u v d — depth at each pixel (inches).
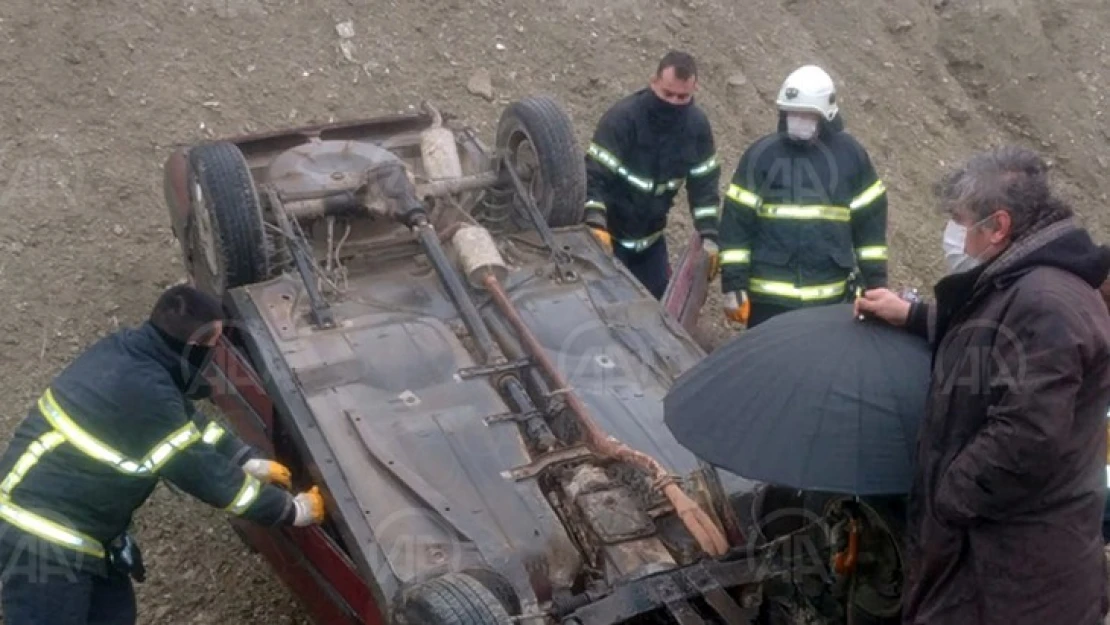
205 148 199.8
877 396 131.9
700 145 237.5
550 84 312.0
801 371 135.0
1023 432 117.8
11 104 268.1
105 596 164.9
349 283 200.4
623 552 157.0
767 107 327.9
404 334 187.5
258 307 189.9
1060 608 125.6
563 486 166.6
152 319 155.5
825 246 216.8
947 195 130.0
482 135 293.3
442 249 200.5
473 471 165.5
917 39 366.6
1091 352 118.6
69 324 238.2
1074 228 124.1
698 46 331.9
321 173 211.3
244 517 162.1
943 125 353.4
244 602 200.5
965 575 128.3
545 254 212.7
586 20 325.7
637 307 200.8
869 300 140.2
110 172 264.1
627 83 318.3
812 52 347.6
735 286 220.2
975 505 122.5
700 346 215.9
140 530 207.3
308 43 298.5
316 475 165.3
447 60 307.6
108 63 279.4
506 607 148.2
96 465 153.8
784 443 130.9
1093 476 125.4
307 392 174.9
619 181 237.6
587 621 144.5
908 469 129.2
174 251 256.2
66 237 251.6
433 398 176.4
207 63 287.1
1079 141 368.2
